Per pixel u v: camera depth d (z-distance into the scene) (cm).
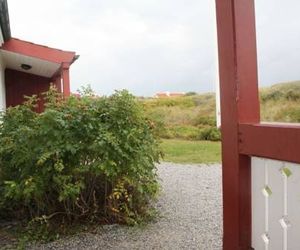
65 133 399
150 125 463
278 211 148
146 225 433
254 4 165
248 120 161
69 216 420
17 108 461
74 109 413
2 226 439
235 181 163
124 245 370
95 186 430
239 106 161
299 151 130
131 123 430
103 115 419
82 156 404
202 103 1570
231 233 167
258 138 150
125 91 493
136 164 417
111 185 427
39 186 391
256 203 160
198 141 1435
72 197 400
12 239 396
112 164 393
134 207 448
